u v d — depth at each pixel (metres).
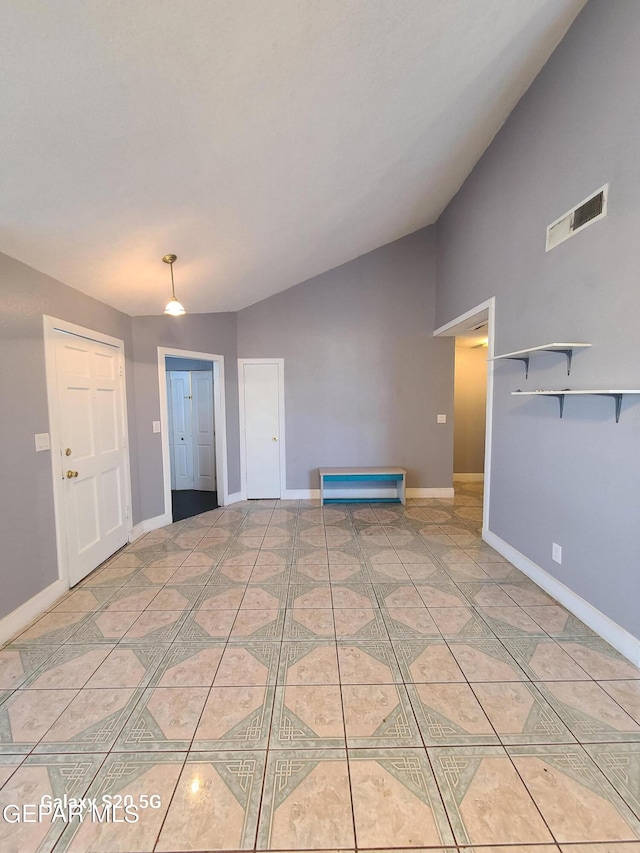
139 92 1.57
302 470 4.95
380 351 4.85
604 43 1.91
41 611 2.35
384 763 1.35
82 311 2.81
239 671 1.81
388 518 4.17
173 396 5.60
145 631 2.14
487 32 1.99
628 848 1.09
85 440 2.85
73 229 2.17
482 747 1.41
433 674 1.78
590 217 2.05
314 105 2.00
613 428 1.94
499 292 3.06
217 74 1.62
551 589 2.48
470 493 5.25
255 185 2.44
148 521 3.76
